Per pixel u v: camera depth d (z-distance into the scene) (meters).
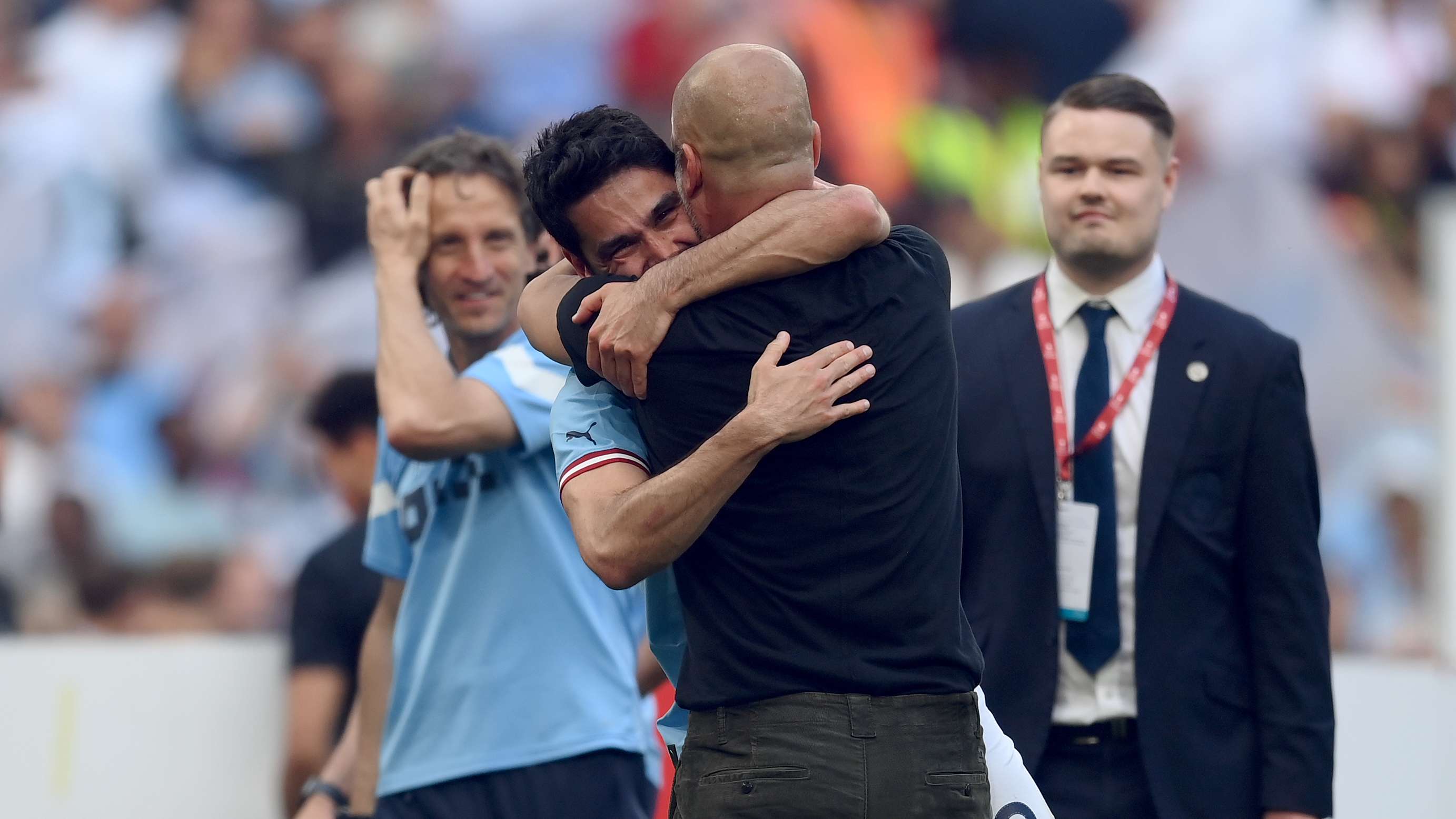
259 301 32.53
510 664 11.19
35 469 30.89
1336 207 33.47
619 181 8.35
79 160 32.69
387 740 11.63
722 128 7.92
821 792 7.64
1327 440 31.91
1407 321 32.78
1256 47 33.69
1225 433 10.84
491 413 11.12
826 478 7.86
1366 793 14.06
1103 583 10.80
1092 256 11.17
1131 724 10.67
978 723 8.11
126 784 14.34
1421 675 14.26
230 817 14.41
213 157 33.16
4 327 31.89
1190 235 33.41
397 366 11.22
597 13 33.88
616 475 8.29
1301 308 32.84
